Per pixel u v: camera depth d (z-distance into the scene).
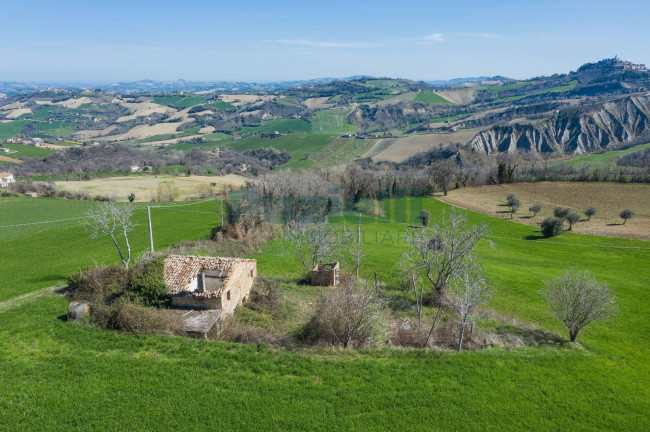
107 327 23.42
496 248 58.41
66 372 19.06
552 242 62.06
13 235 57.56
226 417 16.94
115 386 18.28
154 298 25.94
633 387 21.41
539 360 23.59
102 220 38.53
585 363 23.70
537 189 96.50
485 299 26.59
